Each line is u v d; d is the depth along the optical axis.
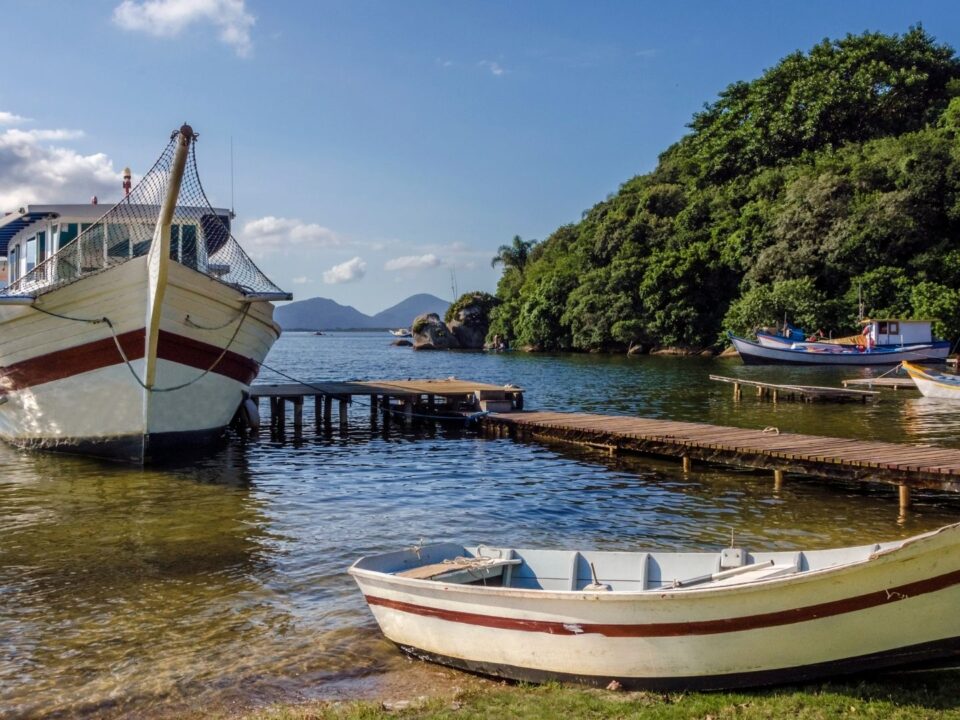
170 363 19.23
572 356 81.00
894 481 14.91
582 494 16.50
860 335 59.50
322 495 16.52
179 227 19.30
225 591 10.52
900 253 65.88
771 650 6.91
